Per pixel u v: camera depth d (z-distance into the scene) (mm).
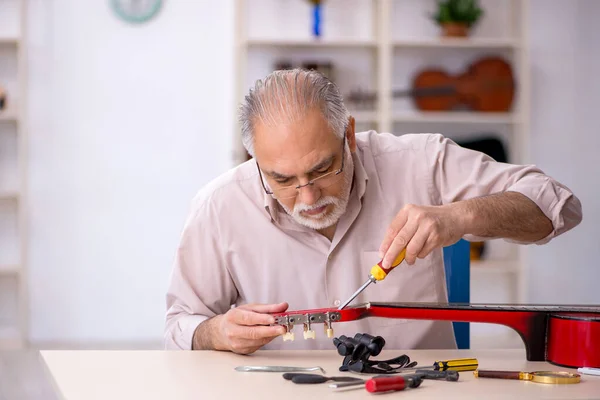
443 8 5281
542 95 5664
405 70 5469
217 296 2143
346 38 5445
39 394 4215
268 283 2105
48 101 5457
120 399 1342
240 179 2123
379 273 1688
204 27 5559
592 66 5676
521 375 1520
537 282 5691
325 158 1766
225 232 2100
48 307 5492
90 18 5473
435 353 1854
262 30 5414
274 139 1743
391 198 2139
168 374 1555
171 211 5602
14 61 5379
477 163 2137
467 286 2287
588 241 5703
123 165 5547
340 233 2074
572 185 5703
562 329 1680
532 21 5645
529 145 5672
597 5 5656
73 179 5500
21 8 5207
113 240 5555
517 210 1865
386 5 5145
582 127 5691
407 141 2201
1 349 5219
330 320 1688
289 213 1910
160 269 5598
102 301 5551
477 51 5469
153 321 5598
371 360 1694
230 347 1766
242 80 5191
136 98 5539
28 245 5465
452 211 1756
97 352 1800
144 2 5500
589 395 1378
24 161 5211
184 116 5578
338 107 1785
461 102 5371
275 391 1396
